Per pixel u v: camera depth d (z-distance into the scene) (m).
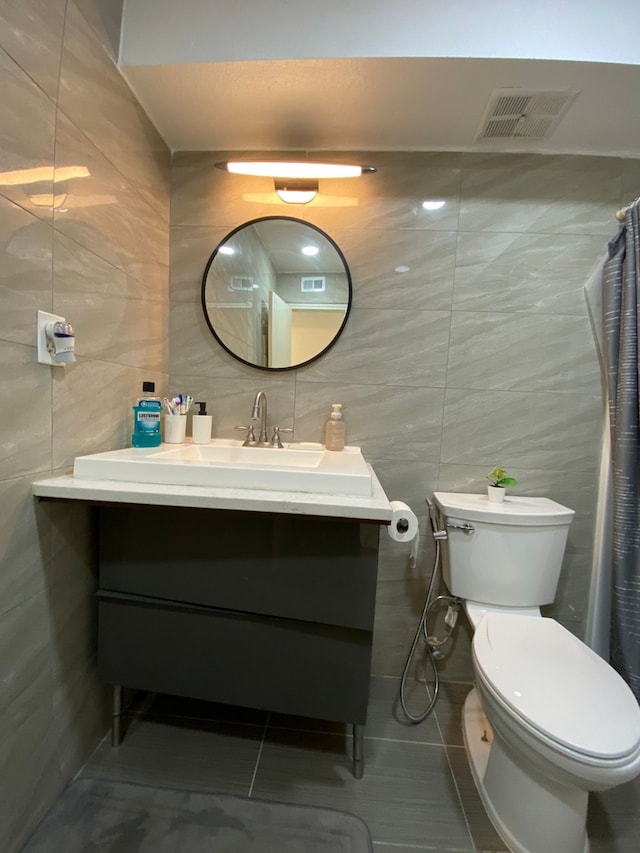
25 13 0.74
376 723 1.25
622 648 1.24
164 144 1.37
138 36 1.06
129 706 1.28
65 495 0.85
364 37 1.01
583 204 1.35
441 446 1.42
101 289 1.04
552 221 1.36
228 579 0.98
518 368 1.39
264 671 1.01
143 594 1.02
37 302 0.82
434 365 1.41
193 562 0.99
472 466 1.42
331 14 1.02
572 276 1.36
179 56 1.05
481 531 1.23
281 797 0.99
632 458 1.23
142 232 1.25
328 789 1.02
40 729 0.89
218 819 0.93
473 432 1.41
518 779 0.91
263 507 0.83
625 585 1.24
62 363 0.89
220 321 1.43
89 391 1.02
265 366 1.43
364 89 1.12
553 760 0.75
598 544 1.38
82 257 0.96
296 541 0.95
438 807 0.99
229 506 0.84
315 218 1.40
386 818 0.96
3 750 0.79
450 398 1.41
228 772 1.06
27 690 0.85
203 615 1.02
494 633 1.04
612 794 1.06
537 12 1.00
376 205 1.38
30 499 0.84
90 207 0.98
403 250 1.39
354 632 0.98
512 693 0.84
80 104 0.92
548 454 1.40
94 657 1.10
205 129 1.30
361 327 1.41
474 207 1.37
